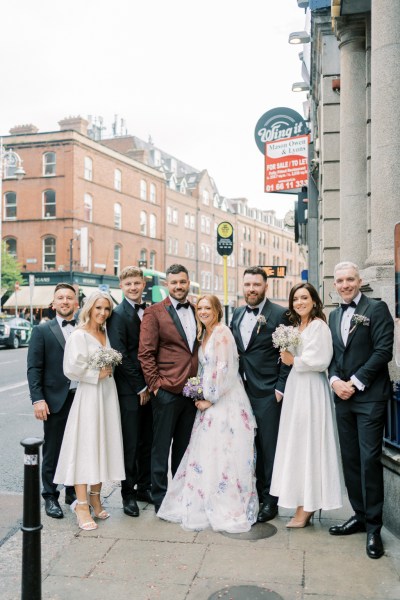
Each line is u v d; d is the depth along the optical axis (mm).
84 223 39469
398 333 4012
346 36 8180
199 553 3902
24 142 38938
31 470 2908
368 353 4117
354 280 4199
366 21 7645
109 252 42281
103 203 41531
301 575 3559
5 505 4973
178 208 53344
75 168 38281
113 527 4414
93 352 4508
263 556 3846
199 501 4449
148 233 47719
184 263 54281
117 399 4691
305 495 4219
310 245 14773
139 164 46094
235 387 4680
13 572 3672
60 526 4434
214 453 4508
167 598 3289
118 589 3402
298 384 4379
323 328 4324
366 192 8219
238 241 66250
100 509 4625
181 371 4734
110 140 54531
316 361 4234
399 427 4258
